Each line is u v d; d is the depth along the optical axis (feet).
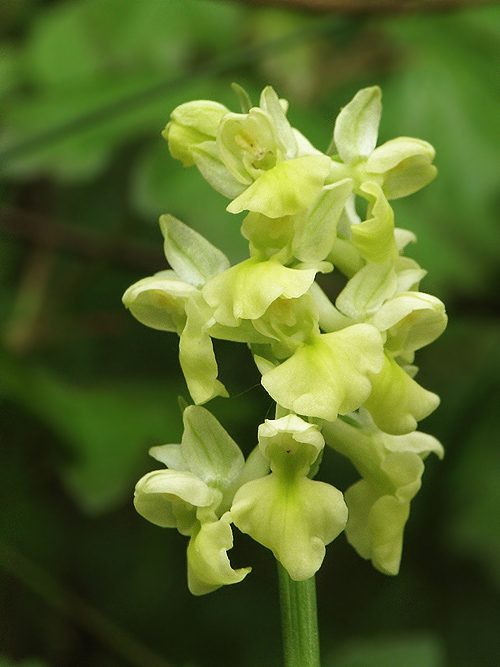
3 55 1.12
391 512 0.79
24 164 1.03
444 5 0.98
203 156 0.77
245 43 1.10
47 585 0.97
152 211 1.01
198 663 1.13
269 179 0.76
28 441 1.05
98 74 1.07
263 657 1.13
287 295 0.75
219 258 0.79
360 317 0.78
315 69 1.12
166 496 0.78
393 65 1.12
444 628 1.13
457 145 1.06
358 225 0.76
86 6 1.10
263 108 0.77
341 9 0.98
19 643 1.10
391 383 0.76
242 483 0.77
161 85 0.99
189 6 1.09
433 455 1.11
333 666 0.88
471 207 1.05
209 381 0.76
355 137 0.79
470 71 1.07
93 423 1.02
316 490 0.75
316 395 0.74
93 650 1.10
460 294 1.08
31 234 1.11
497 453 1.09
